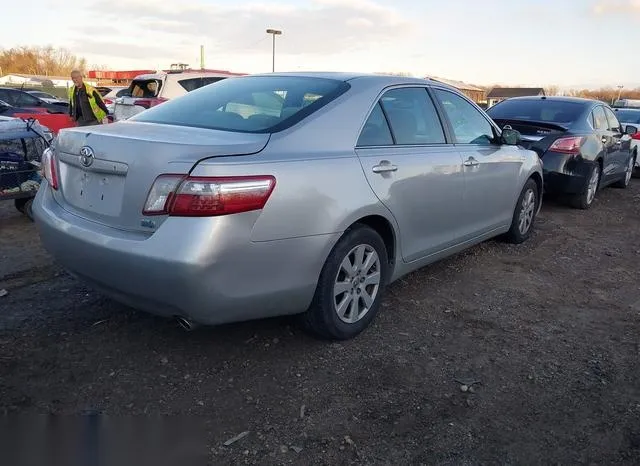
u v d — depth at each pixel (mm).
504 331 3783
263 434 2611
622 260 5566
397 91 3918
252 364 3188
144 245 2658
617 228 6969
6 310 3754
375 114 3637
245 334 3516
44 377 2980
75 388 2898
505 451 2572
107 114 9516
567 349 3568
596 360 3441
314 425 2686
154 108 3816
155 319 3666
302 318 3355
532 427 2754
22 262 4758
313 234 3020
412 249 3904
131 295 2857
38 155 5973
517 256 5461
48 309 3791
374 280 3582
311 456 2480
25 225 6008
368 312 3594
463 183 4312
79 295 4031
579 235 6480
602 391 3096
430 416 2799
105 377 3002
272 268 2881
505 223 5297
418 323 3830
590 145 7676
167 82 12297
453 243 4426
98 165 2924
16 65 87625
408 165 3686
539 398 3002
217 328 3574
